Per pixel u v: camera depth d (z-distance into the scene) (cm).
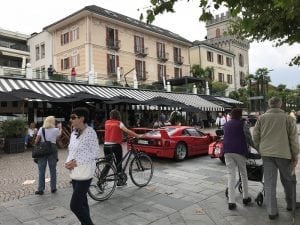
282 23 548
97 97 1794
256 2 494
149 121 2662
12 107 1936
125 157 708
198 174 881
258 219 505
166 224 495
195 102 3022
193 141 1198
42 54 3769
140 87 2767
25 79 1952
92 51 3127
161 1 450
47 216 534
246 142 555
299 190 665
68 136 1608
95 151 416
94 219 518
